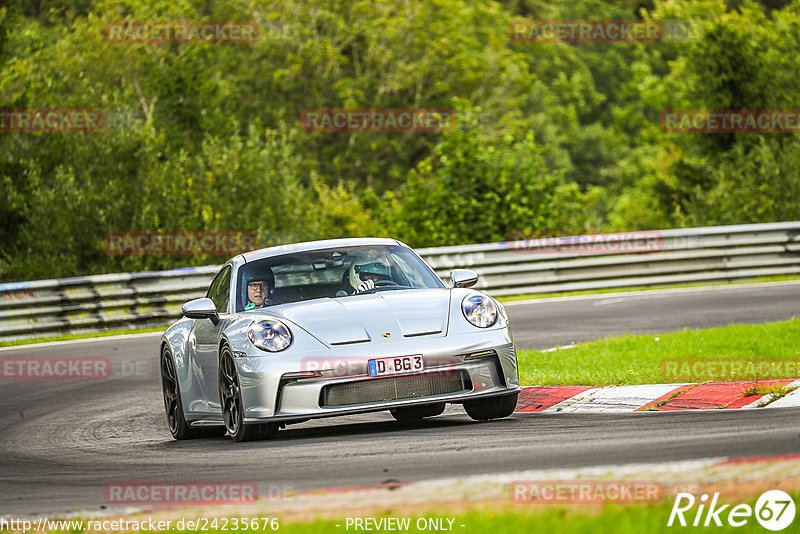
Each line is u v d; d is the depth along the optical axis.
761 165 98.19
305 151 175.25
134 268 86.56
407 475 18.50
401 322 24.92
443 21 188.25
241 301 27.42
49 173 90.88
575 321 52.34
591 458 18.62
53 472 23.83
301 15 186.00
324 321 24.98
